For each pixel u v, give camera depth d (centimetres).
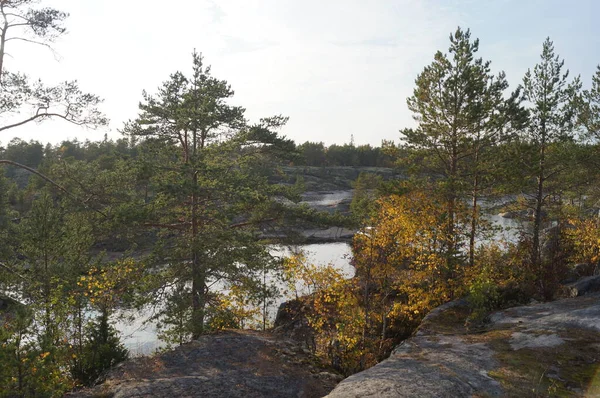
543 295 1500
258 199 1666
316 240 5053
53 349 894
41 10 1360
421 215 1540
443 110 1789
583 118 2167
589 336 960
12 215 2980
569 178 2061
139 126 1909
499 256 1650
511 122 1783
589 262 1811
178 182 1577
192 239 1593
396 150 1958
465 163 1844
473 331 1142
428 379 782
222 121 1970
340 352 1277
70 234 1702
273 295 1684
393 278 1540
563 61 1998
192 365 1171
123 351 1361
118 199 1691
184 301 1523
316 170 11975
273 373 1125
